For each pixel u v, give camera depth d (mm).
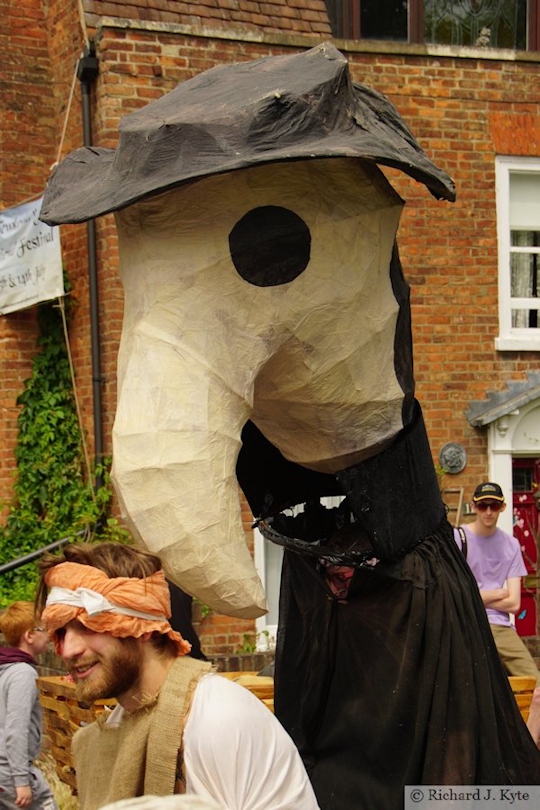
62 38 12484
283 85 3340
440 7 13570
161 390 3227
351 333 3588
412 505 3945
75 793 5637
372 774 3820
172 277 3365
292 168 3398
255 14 12219
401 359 3832
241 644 11742
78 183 3652
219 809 1912
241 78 3543
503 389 13180
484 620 4051
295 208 3439
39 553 11609
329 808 3836
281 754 2756
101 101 11570
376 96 3705
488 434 13141
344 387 3650
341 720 3900
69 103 11750
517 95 13328
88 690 2766
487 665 3887
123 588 2758
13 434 12531
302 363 3562
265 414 3797
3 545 12219
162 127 3242
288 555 4168
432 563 3932
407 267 12945
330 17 13273
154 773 2734
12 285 12344
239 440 3311
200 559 3111
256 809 2680
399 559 3881
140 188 3184
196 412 3221
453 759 3713
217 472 3188
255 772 2697
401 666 3789
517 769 3883
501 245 13250
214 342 3334
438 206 13047
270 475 4211
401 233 12930
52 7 12648
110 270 11766
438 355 13031
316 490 4262
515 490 13734
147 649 2824
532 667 7500
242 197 3385
